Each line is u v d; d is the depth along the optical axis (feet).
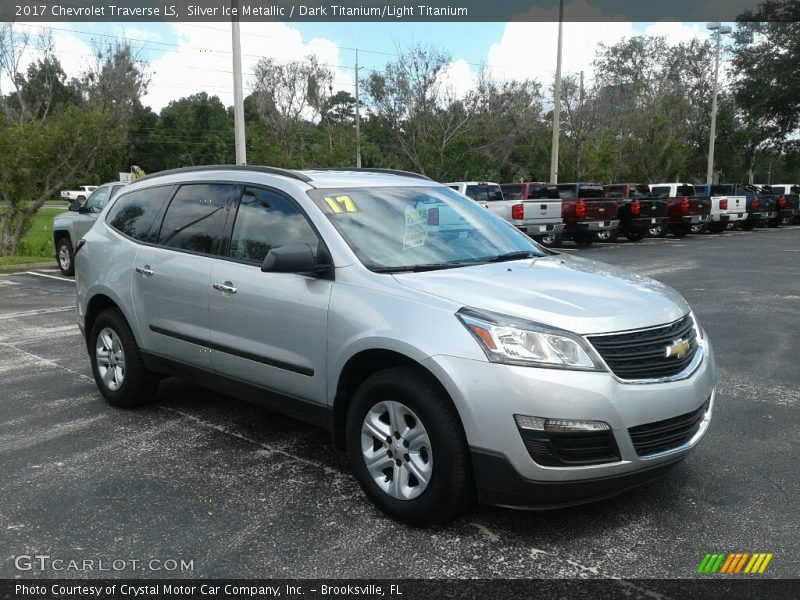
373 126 108.58
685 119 153.99
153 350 17.53
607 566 10.93
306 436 16.76
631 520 12.40
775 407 18.54
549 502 11.21
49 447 16.07
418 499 11.92
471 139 103.30
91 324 19.93
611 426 10.99
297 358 13.87
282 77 101.30
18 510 12.89
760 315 31.40
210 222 16.34
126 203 19.26
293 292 13.84
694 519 12.42
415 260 13.88
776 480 14.01
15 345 26.61
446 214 15.69
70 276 47.96
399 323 12.05
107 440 16.52
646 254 60.54
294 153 102.53
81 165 61.77
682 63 174.60
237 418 18.11
